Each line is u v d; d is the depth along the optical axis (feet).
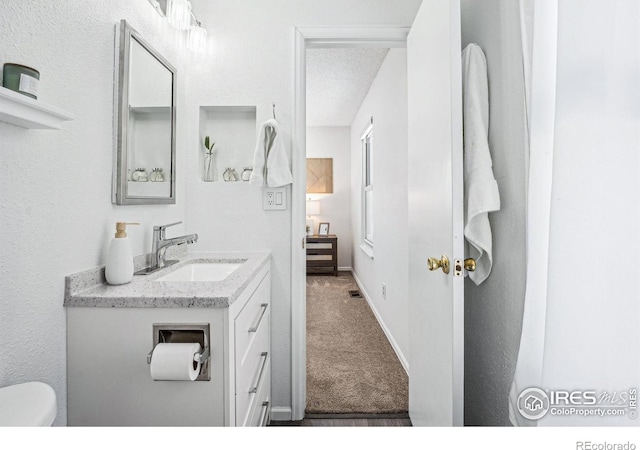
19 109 2.31
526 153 3.06
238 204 5.95
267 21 5.90
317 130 18.79
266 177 5.66
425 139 4.58
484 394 4.10
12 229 2.63
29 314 2.78
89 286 3.43
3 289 2.56
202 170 6.12
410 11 5.89
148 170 4.61
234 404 3.26
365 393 6.54
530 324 2.74
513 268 3.42
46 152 2.95
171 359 2.78
